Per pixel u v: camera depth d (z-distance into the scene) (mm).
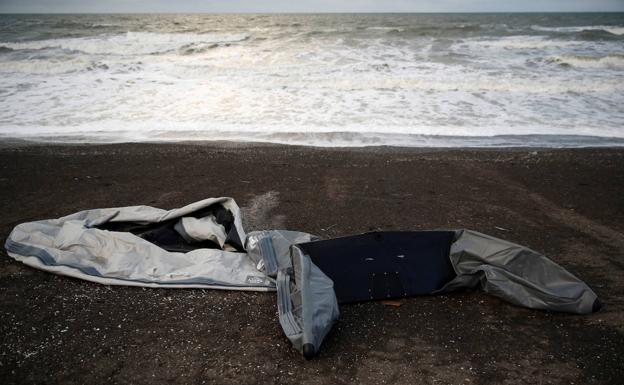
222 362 2973
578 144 8438
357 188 6352
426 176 6863
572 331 3287
